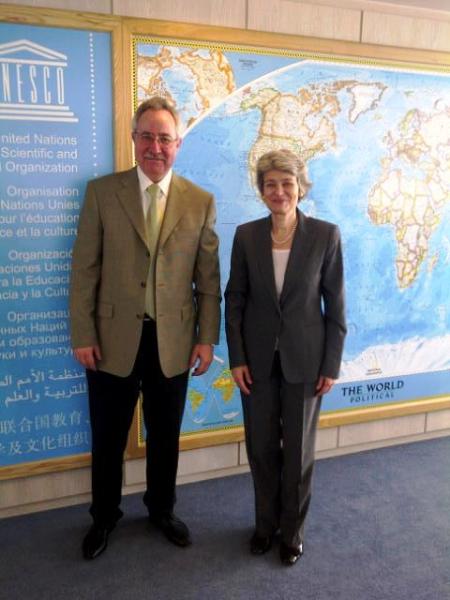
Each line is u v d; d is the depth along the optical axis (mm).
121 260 1858
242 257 1895
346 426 2783
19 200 2043
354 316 2684
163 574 1886
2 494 2225
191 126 2232
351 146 2525
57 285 2146
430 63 2590
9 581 1841
